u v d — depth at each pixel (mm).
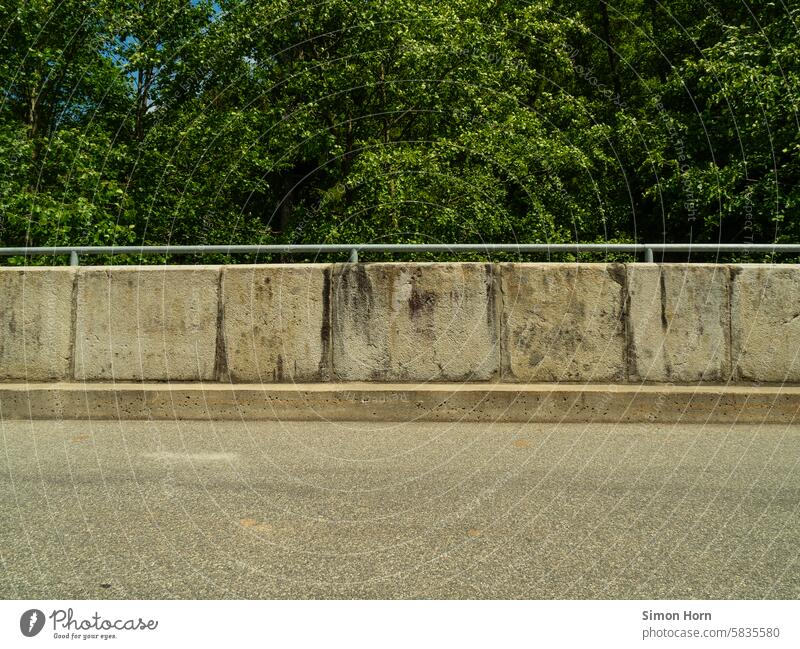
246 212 13469
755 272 5023
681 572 2455
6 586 2320
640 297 5027
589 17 19109
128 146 12945
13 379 5129
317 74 13219
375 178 12211
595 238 14719
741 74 11812
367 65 13312
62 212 10359
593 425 4707
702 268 5027
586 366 5027
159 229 12508
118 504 3127
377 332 5066
